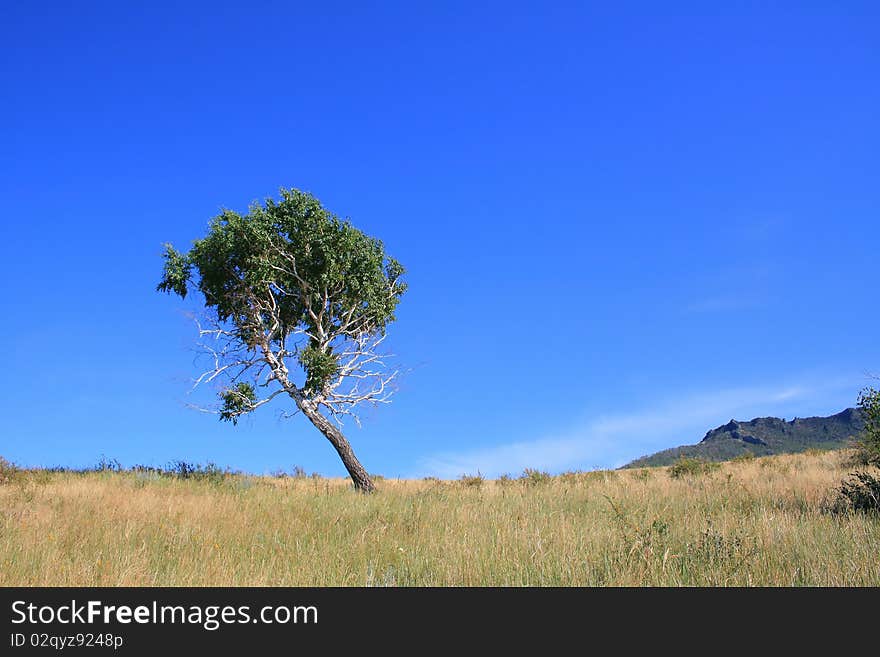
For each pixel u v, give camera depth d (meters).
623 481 20.17
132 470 20.97
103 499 14.70
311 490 18.59
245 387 21.22
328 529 12.29
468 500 15.60
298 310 23.03
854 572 8.28
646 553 8.89
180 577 8.95
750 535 9.78
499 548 9.71
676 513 12.98
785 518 11.23
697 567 8.49
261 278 21.16
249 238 21.27
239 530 11.88
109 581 8.56
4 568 9.01
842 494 13.77
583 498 16.03
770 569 8.48
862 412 14.35
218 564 9.49
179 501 14.71
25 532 10.90
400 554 10.02
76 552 9.90
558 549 9.45
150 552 10.19
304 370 21.34
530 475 23.16
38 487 16.16
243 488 18.81
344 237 22.28
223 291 21.95
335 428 21.61
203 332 21.44
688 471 22.98
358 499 16.52
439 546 10.21
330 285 22.34
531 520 12.16
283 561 9.95
